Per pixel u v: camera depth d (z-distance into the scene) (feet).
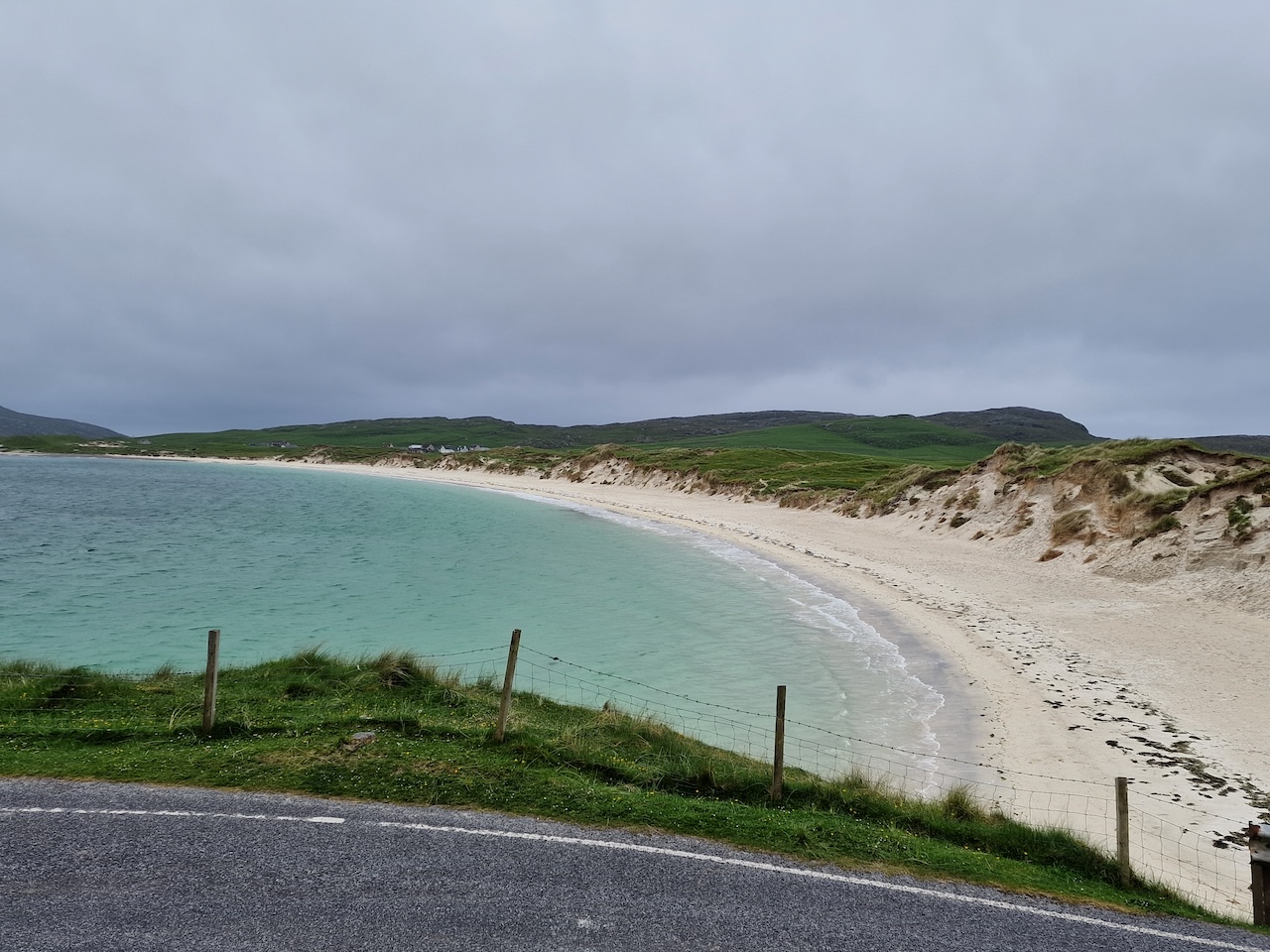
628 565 134.31
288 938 21.07
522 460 439.22
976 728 54.08
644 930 22.45
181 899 22.82
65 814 28.17
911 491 179.63
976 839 32.04
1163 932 24.90
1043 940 23.68
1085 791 43.09
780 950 21.90
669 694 63.41
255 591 111.65
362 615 95.76
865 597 102.06
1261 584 83.41
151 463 604.49
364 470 527.40
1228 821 39.04
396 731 38.50
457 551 152.97
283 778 32.27
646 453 359.66
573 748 37.86
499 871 25.58
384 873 24.99
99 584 116.88
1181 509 104.17
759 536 169.07
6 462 552.00
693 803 32.68
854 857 28.60
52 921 21.35
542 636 84.28
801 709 59.41
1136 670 65.77
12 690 44.96
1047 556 118.32
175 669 69.56
